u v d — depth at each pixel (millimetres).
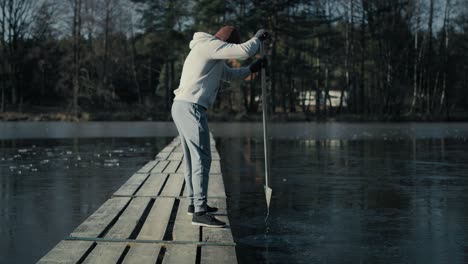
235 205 5938
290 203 6055
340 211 5543
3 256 3760
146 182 6516
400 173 8914
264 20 43969
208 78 4152
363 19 48031
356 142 17672
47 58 53344
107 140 18312
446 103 49406
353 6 48125
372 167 9875
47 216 5234
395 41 48438
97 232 3744
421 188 7215
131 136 20984
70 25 45625
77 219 5090
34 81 55844
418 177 8406
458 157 11984
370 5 47469
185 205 4984
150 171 7723
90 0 46281
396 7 47469
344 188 7230
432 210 5590
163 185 6293
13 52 48562
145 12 48688
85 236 3625
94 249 3316
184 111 4117
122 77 57844
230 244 3502
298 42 47062
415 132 25125
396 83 49250
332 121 43562
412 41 52062
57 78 54938
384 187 7285
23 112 47500
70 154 12609
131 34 52438
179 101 4148
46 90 56531
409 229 4672
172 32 48375
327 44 50438
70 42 47156
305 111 52406
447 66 52500
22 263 3590
